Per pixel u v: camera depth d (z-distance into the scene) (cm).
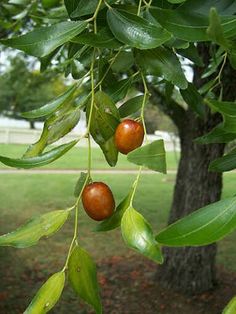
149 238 23
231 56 26
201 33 25
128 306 144
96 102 29
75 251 25
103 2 29
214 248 152
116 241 208
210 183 140
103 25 30
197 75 100
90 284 25
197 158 140
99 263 179
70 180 369
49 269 171
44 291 24
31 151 30
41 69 42
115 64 36
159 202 296
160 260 22
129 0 38
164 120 359
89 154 27
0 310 137
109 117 29
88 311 134
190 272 150
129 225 24
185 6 27
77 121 30
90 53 36
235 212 21
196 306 144
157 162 24
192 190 141
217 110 22
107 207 26
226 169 30
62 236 208
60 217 26
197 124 137
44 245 196
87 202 26
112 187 342
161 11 25
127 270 171
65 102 29
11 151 512
